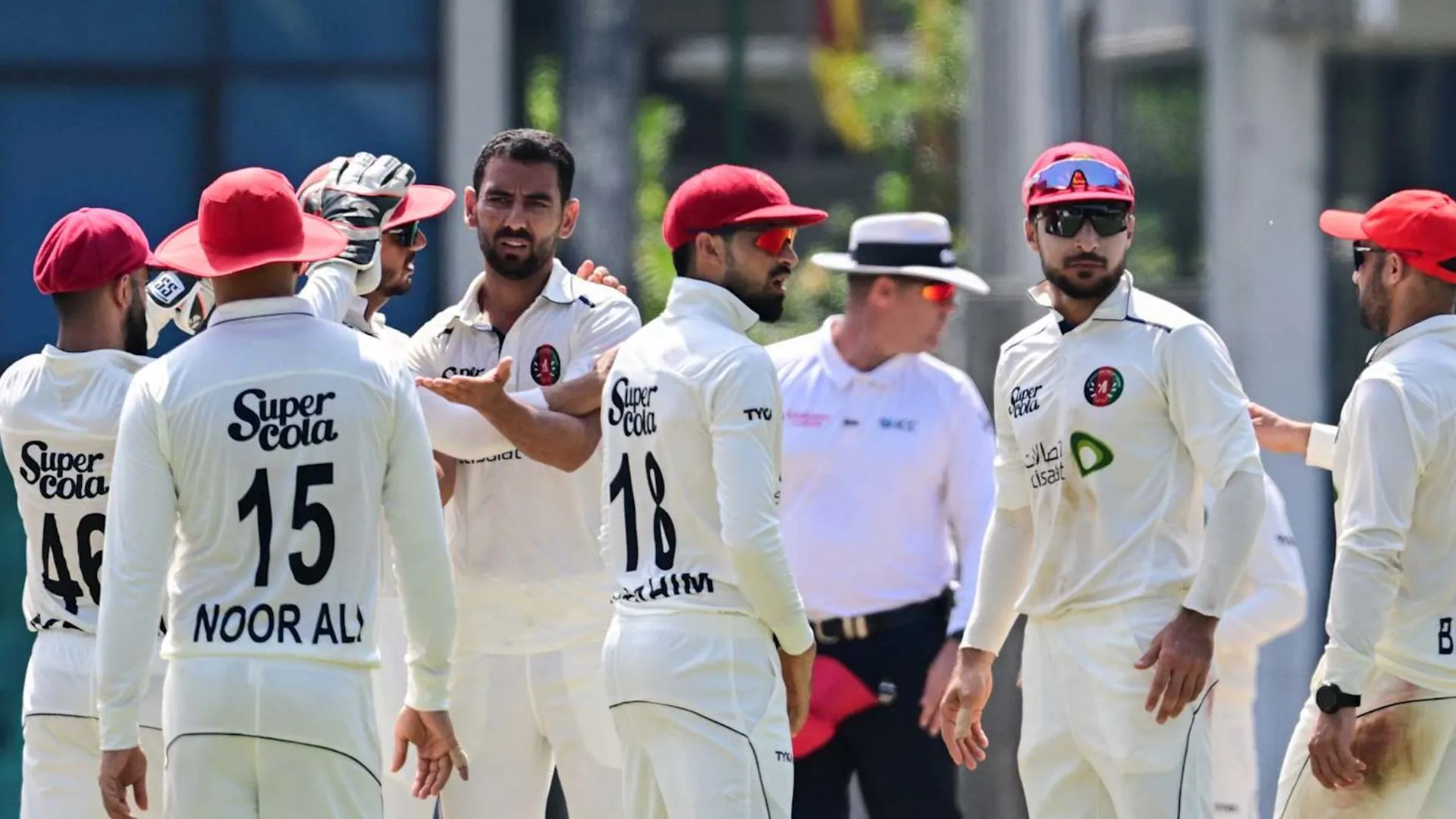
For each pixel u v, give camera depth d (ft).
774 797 57.77
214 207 55.47
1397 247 61.93
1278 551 73.20
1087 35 119.75
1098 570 60.29
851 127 226.99
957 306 104.78
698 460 57.31
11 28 119.24
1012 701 95.09
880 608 76.28
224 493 53.83
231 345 54.54
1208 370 58.95
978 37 118.93
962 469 77.15
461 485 65.36
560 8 148.56
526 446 62.13
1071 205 59.62
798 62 271.28
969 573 76.43
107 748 53.93
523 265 64.28
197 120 119.85
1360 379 61.77
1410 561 61.93
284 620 53.78
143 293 63.46
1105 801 61.41
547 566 64.54
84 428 60.80
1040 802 62.28
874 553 76.33
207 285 67.97
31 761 62.54
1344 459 62.44
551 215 64.34
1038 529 61.98
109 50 119.44
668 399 57.41
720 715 56.95
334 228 58.39
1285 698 111.34
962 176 214.90
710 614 57.31
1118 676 59.82
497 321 66.13
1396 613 62.13
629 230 144.87
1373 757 62.54
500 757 65.16
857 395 77.15
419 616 55.98
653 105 221.66
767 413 56.85
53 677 61.82
